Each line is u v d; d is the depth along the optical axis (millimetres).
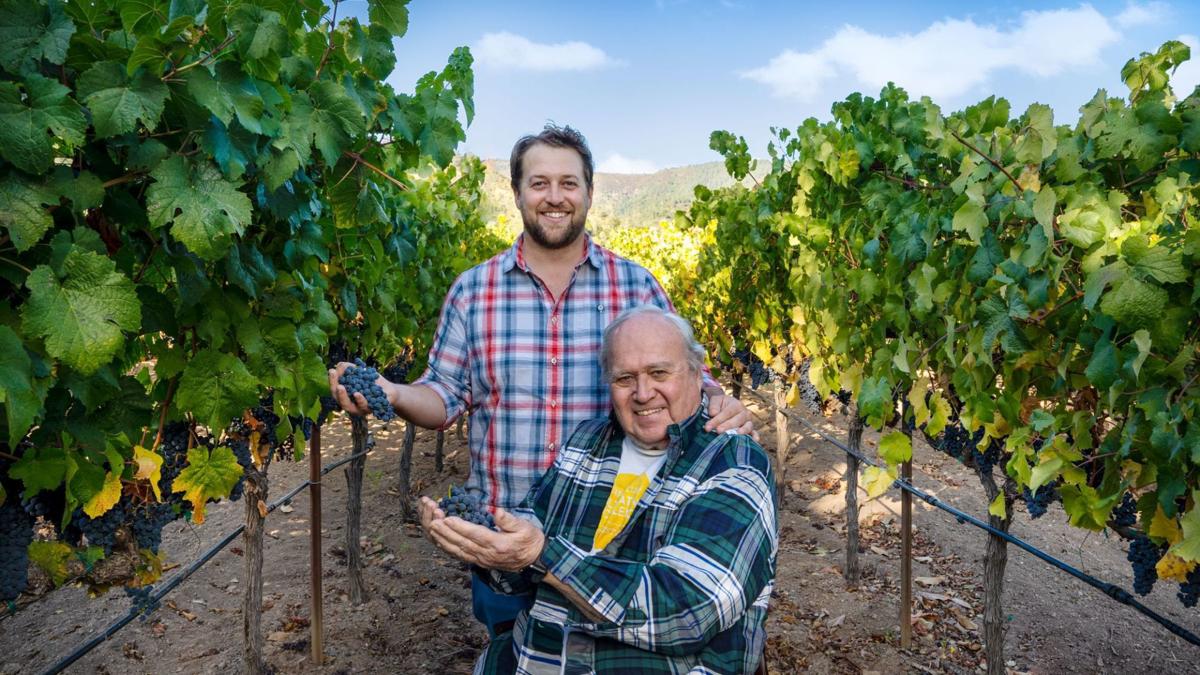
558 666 1757
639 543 1780
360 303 4207
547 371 2385
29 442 1649
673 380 1821
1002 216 2514
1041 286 2350
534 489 2086
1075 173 2508
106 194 1681
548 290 2389
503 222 12289
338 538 5957
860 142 3984
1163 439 1978
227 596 4863
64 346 1442
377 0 2275
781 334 5992
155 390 2117
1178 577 2221
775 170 5516
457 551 1562
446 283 6375
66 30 1453
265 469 3158
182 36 1630
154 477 1912
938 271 3004
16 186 1425
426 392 2361
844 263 4258
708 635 1577
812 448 8164
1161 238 2088
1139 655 4398
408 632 4508
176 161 1664
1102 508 2297
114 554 2043
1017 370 2621
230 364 2045
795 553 5797
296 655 4191
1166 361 2076
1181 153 2543
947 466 7418
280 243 2387
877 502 6633
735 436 1837
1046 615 4828
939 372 3088
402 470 6316
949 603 4953
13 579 1699
